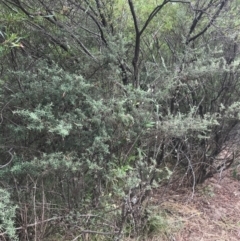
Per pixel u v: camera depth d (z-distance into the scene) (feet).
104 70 10.40
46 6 9.80
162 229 10.69
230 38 12.46
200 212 12.09
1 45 8.64
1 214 7.36
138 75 10.94
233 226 11.59
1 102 9.06
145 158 10.27
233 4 12.62
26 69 10.08
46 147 9.28
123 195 8.89
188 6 12.53
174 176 12.71
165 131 9.59
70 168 8.50
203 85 12.48
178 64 11.46
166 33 12.89
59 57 10.85
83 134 9.04
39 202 9.03
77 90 9.05
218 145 13.41
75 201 9.40
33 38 10.75
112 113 9.11
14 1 9.50
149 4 11.98
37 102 9.12
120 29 11.60
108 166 9.39
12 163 8.88
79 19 10.98
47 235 9.23
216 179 14.24
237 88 13.32
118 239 9.22
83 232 9.00
